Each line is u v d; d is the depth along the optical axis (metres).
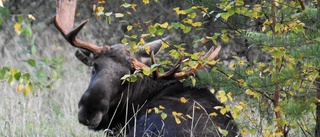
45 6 20.36
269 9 11.59
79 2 19.38
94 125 11.52
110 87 11.66
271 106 12.62
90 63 12.78
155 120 11.58
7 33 19.34
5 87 14.86
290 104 10.72
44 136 12.94
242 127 11.09
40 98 14.55
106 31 18.80
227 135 11.16
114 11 18.45
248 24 12.68
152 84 12.34
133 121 12.20
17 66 17.67
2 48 19.03
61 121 13.80
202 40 11.03
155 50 12.34
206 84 11.54
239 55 16.00
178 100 11.88
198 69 11.30
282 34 10.78
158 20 17.89
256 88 11.04
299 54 10.35
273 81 10.86
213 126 11.10
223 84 11.34
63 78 16.97
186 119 11.30
